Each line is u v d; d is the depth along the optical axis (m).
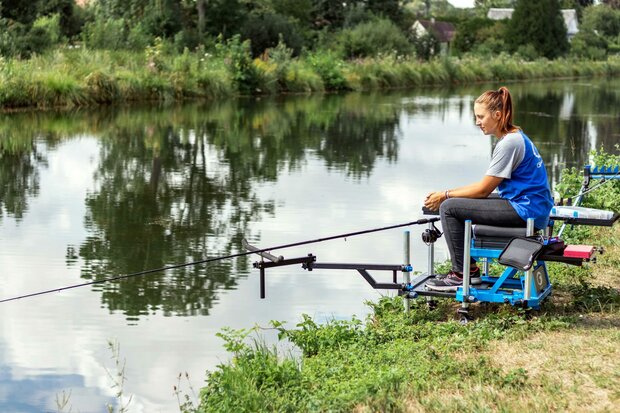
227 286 7.93
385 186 13.12
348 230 10.17
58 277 8.21
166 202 11.77
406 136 19.80
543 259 5.79
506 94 6.04
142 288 7.88
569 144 18.06
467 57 49.75
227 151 16.80
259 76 32.22
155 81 27.59
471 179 13.89
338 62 37.03
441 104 29.27
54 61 26.39
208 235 9.89
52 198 11.96
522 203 5.88
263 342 6.31
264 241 9.61
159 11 38.03
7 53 27.09
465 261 5.92
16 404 5.47
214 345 6.44
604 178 9.14
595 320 5.80
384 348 5.68
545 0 58.34
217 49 33.38
